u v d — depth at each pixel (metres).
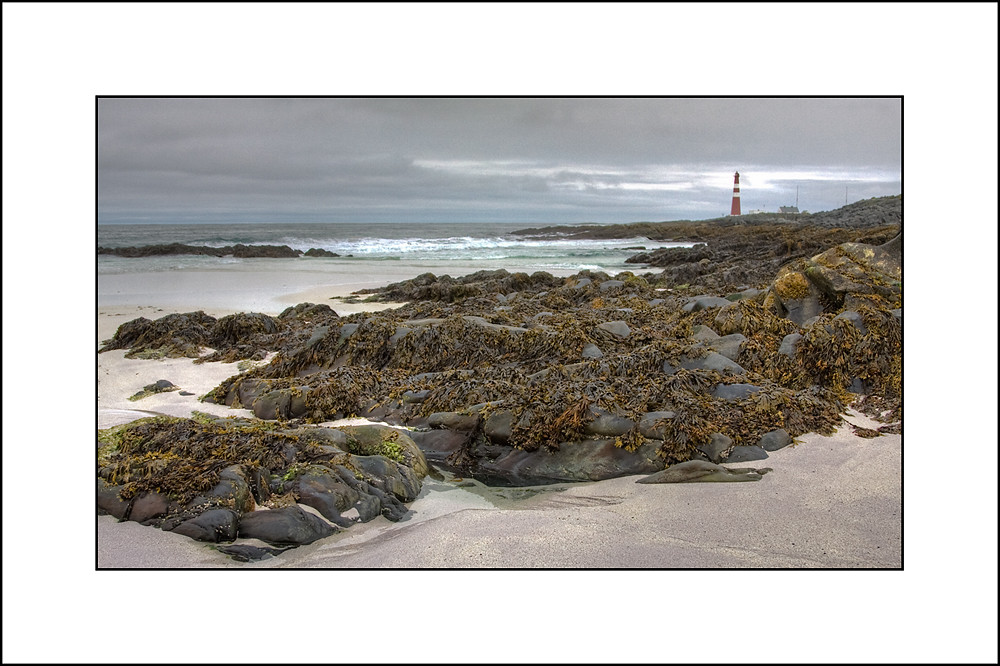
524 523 4.76
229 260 24.91
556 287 15.98
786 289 9.11
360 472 5.04
